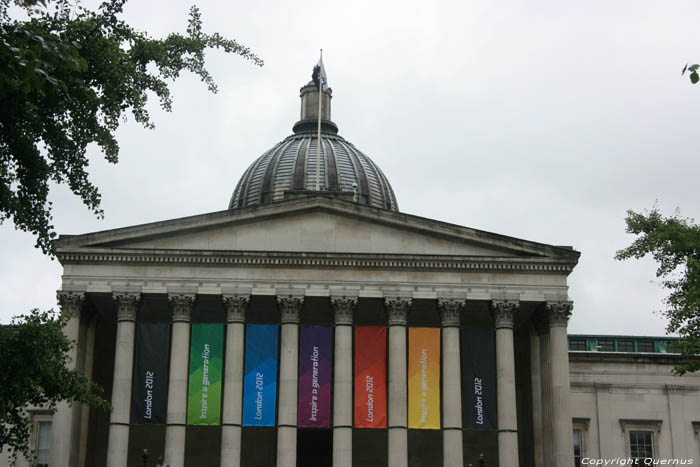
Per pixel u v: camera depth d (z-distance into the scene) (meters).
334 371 81.19
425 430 89.81
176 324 79.00
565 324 80.38
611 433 95.00
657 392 96.50
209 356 78.19
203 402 77.25
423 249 81.69
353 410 82.88
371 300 80.81
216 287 79.75
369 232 81.94
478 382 78.25
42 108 49.53
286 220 82.06
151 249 79.81
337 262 80.44
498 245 81.56
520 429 87.44
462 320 87.94
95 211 53.66
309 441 92.19
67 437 76.25
